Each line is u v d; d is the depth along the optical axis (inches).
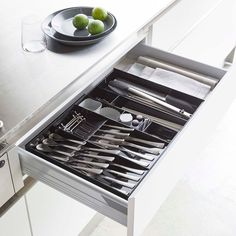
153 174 49.2
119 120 60.9
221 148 92.1
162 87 64.2
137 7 69.9
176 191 84.5
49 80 56.4
